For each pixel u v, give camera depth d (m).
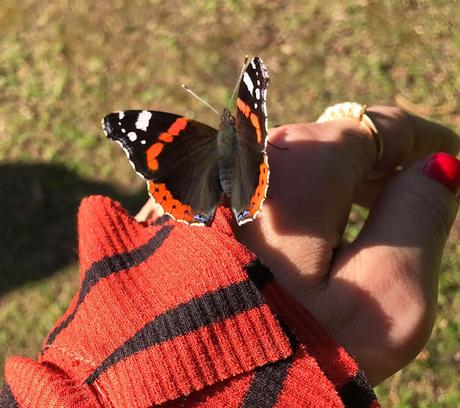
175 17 0.51
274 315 0.14
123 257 0.16
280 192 0.17
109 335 0.14
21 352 0.38
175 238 0.16
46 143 0.46
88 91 0.48
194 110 0.45
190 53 0.48
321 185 0.17
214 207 0.17
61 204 0.43
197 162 0.18
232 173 0.17
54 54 0.51
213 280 0.14
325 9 0.48
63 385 0.14
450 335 0.33
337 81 0.44
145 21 0.51
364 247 0.16
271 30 0.48
